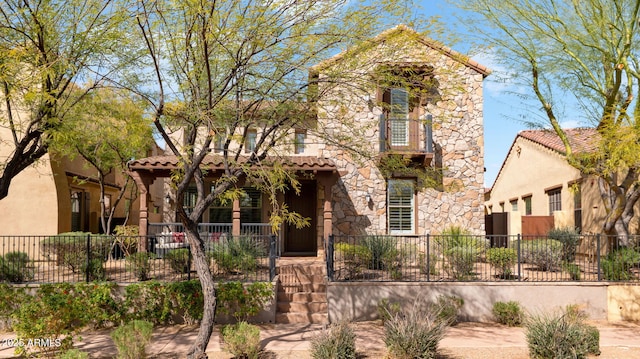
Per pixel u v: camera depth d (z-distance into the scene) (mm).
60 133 8250
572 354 7688
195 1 6676
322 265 13094
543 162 19875
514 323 10508
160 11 7449
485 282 11055
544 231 18422
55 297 10195
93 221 18484
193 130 7914
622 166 10609
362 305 10945
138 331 7922
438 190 16000
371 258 12586
